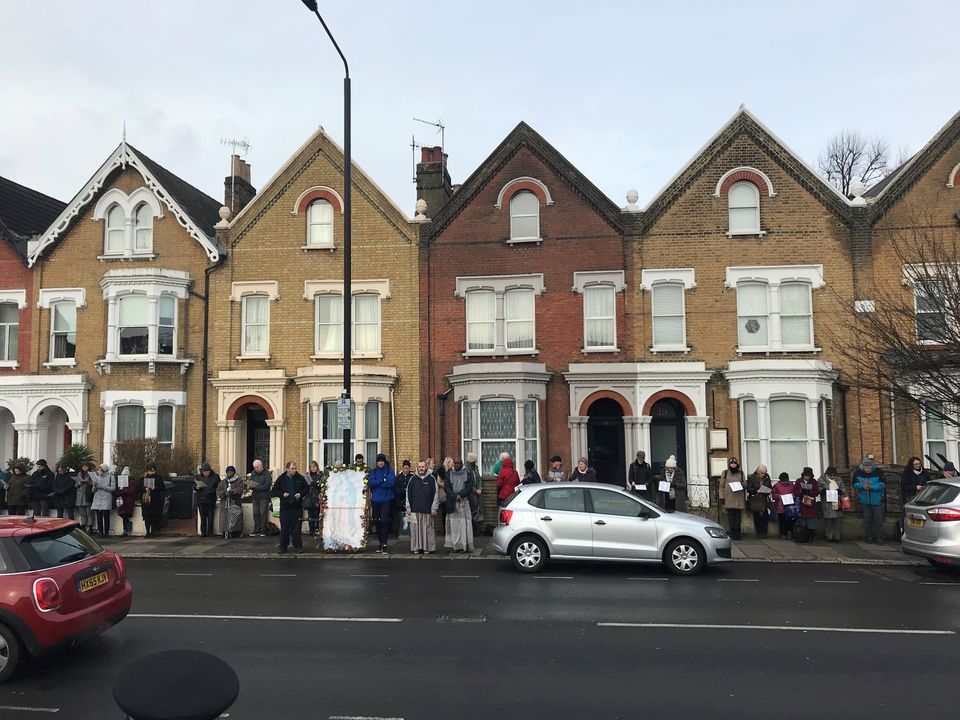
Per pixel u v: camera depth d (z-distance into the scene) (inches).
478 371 845.8
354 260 921.5
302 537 763.4
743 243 860.6
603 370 854.5
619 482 861.8
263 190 942.4
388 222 920.3
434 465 870.4
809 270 847.1
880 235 844.6
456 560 634.2
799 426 814.5
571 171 893.2
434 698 284.8
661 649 350.3
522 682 303.3
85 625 328.8
